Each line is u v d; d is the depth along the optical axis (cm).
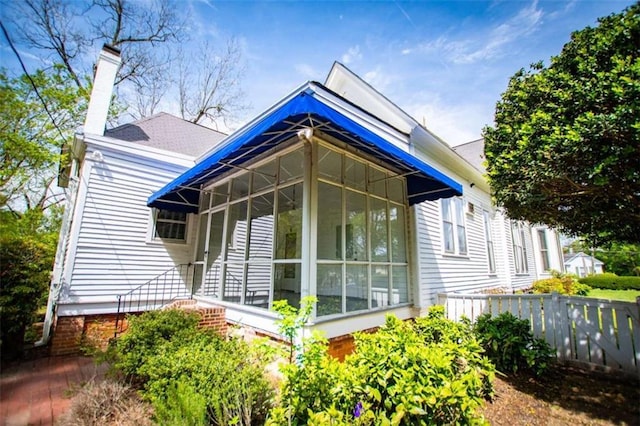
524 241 1566
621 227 477
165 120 1113
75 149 768
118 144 758
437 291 812
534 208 516
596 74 396
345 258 540
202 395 310
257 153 595
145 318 496
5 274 586
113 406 342
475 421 254
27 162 753
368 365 277
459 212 1055
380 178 655
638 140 346
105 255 707
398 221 701
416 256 722
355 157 584
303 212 477
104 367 524
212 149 871
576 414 371
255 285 566
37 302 612
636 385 440
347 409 257
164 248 802
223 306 639
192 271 830
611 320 492
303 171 499
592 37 424
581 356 511
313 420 229
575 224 512
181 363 363
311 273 458
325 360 296
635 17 381
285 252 511
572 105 420
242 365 374
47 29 1280
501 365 503
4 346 570
